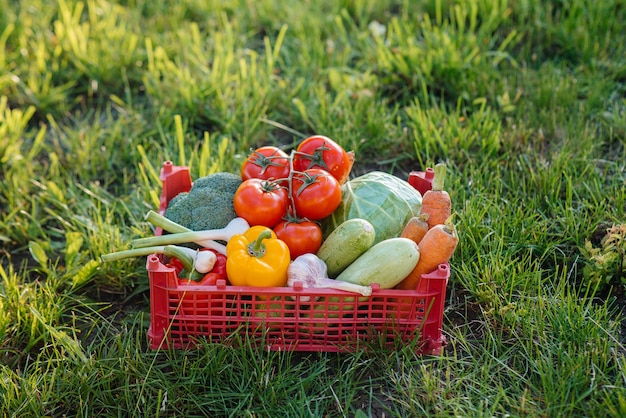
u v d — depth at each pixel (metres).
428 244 1.36
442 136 1.88
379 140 1.88
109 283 1.59
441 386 1.37
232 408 1.36
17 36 2.26
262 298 1.38
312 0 2.38
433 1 2.32
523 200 1.68
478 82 2.02
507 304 1.47
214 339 1.43
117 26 2.33
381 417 1.35
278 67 2.18
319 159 1.45
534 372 1.38
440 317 1.39
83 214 1.73
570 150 1.79
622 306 1.52
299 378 1.38
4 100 1.95
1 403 1.36
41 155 1.93
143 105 2.06
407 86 2.07
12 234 1.71
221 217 1.44
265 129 1.94
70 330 1.50
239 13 2.34
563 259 1.59
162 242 1.42
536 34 2.21
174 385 1.36
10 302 1.49
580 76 2.05
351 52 2.18
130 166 1.90
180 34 2.21
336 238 1.39
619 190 1.70
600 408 1.30
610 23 2.17
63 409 1.36
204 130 1.97
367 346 1.41
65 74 2.14
